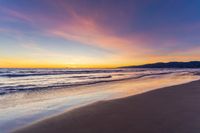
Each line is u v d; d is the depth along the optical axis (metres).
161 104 8.94
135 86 18.66
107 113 7.65
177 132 5.37
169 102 9.34
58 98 12.20
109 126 6.09
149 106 8.60
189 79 26.20
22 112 8.43
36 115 7.88
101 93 14.15
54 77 37.06
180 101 9.50
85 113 7.76
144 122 6.32
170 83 20.52
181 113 7.25
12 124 6.70
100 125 6.21
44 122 6.73
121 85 20.09
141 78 32.28
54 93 14.59
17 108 9.27
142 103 9.34
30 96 13.16
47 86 19.70
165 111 7.61
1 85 20.83
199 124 5.96
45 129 6.05
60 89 17.17
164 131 5.49
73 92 15.09
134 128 5.82
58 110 8.68
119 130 5.72
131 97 11.16
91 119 6.89
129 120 6.59
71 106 9.48
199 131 5.39
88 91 15.58
